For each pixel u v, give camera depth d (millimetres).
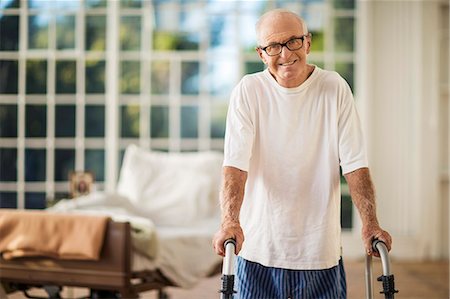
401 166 8883
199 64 8727
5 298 5246
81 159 8695
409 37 8828
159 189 7180
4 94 8680
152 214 6871
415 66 8820
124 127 8742
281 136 3062
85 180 6527
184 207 6973
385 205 8891
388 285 2732
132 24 8719
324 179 3070
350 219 8820
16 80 8680
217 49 8727
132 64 8719
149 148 8734
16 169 8688
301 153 3062
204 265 5812
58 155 8711
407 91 8844
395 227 8922
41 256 5105
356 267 8211
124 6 8703
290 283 3096
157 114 8750
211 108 8727
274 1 8711
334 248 3092
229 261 2689
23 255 5086
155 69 8727
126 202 6543
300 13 8742
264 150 3080
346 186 8797
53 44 8672
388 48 8820
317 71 3076
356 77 8781
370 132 8797
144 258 5262
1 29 8672
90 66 8703
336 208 3107
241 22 8703
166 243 5586
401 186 8898
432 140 8859
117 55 8688
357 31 8758
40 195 8695
